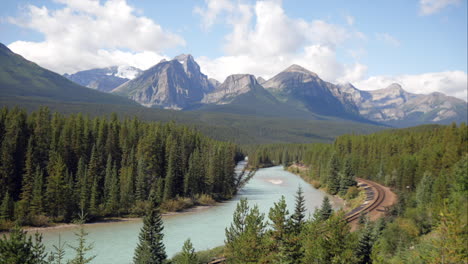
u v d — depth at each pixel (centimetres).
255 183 16012
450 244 3203
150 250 4572
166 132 14000
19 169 9462
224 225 8188
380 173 13975
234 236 4619
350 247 3441
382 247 4819
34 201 7975
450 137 13450
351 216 7481
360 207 8712
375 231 5150
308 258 3528
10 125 9938
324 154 17950
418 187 8606
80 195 8506
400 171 11838
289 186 15188
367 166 15638
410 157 12775
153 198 4778
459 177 7038
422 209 6138
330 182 13062
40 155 10006
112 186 9056
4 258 3200
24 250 3297
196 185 11475
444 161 10838
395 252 4700
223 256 5247
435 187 7606
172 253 5853
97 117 13238
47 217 7925
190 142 14738
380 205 8775
